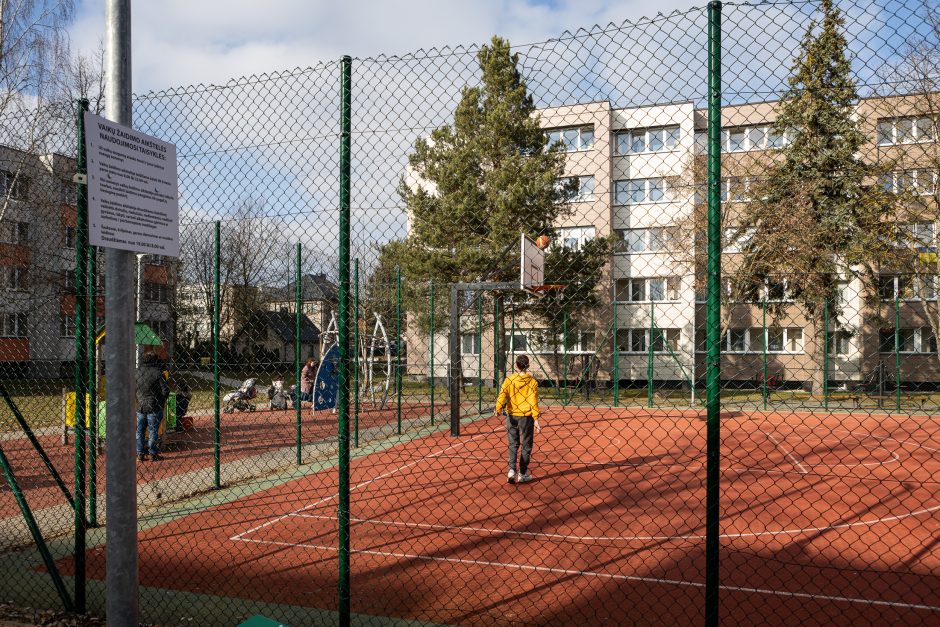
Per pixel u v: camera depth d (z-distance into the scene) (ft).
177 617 14.07
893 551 18.98
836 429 52.70
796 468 34.45
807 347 97.50
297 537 20.54
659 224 65.87
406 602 14.99
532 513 23.77
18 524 22.24
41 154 23.21
